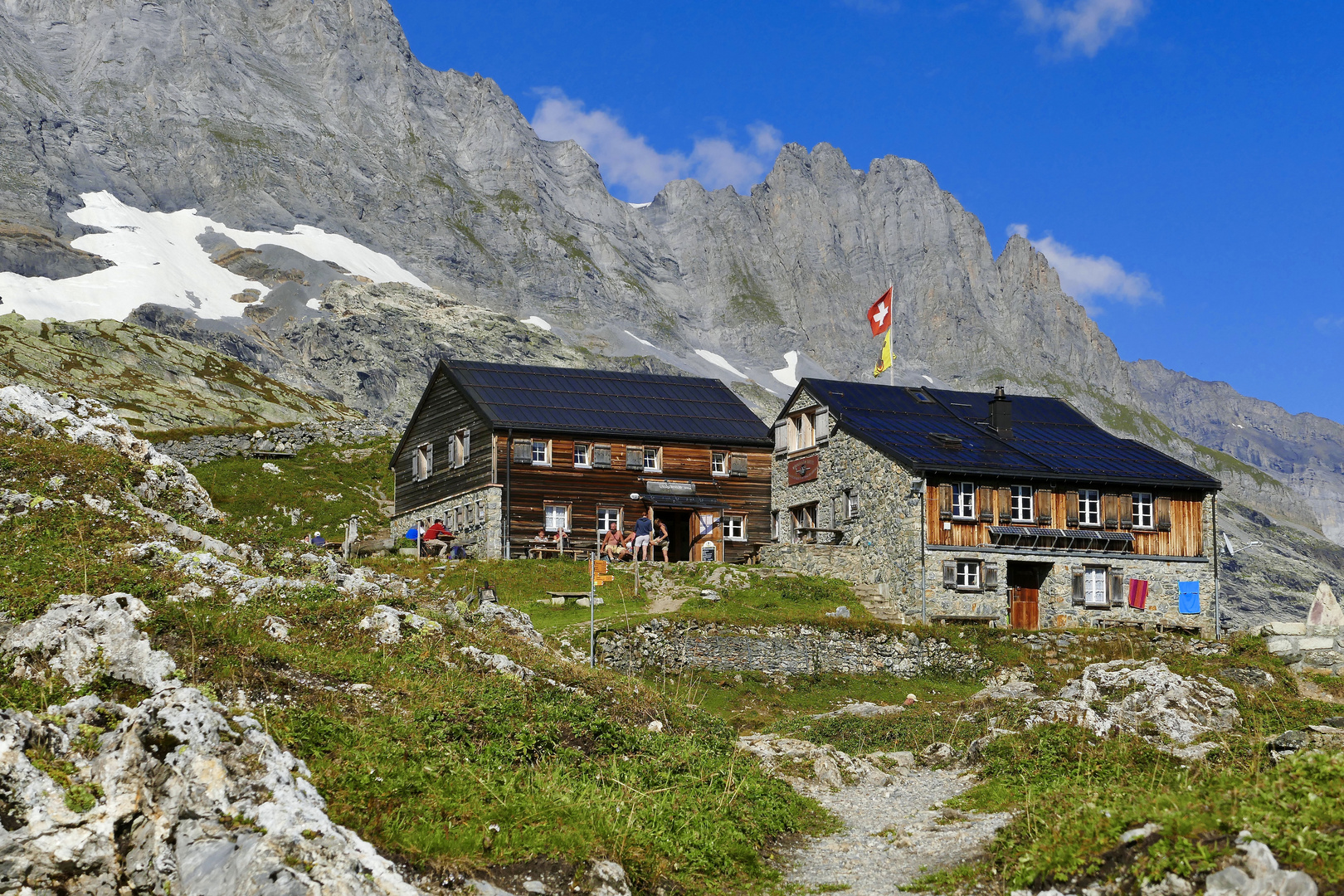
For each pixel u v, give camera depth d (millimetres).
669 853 15352
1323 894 10930
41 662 16359
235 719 13828
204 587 22000
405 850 13234
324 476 70188
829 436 54000
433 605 28547
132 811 12273
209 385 112625
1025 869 13625
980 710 29672
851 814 20047
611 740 19281
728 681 37469
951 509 48219
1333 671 35531
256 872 11352
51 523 23375
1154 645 42281
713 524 55969
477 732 18016
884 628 40781
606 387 59906
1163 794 14375
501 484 52688
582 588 43719
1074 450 53594
